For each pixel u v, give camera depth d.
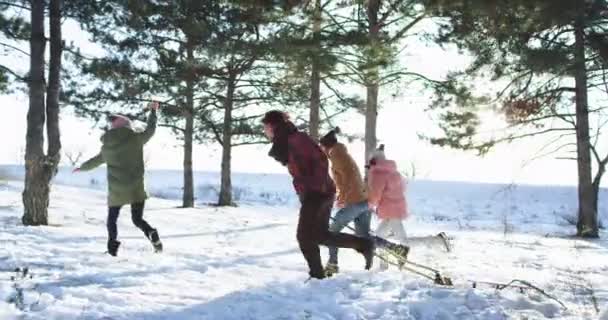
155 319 4.78
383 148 8.34
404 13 15.47
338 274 6.73
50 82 11.38
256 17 17.72
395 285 6.15
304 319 4.86
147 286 5.89
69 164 53.31
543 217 27.47
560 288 6.84
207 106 22.77
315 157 6.32
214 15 19.23
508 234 16.55
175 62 20.39
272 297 5.53
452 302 5.48
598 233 18.64
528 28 12.03
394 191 8.21
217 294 5.71
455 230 17.50
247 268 7.28
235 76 21.75
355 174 7.71
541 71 13.11
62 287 5.57
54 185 20.78
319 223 6.39
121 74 20.25
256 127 23.02
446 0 13.99
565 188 44.50
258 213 18.80
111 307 5.00
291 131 6.36
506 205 31.06
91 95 21.44
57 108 11.36
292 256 8.69
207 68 21.08
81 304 5.03
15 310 4.72
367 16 16.17
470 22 13.87
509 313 5.24
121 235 10.05
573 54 12.62
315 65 15.71
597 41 10.45
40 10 10.82
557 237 16.92
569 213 28.62
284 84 21.30
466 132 19.30
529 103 17.78
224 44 18.78
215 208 20.17
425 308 5.29
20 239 8.29
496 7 11.44
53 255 7.21
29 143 10.55
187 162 21.41
